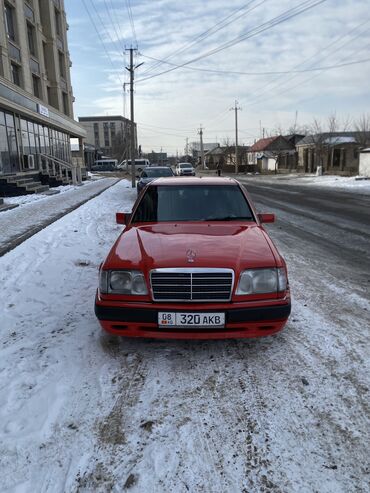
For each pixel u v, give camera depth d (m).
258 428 2.67
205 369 3.38
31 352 3.68
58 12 33.66
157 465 2.37
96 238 8.99
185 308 3.30
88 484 2.24
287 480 2.26
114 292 3.44
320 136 45.50
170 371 3.35
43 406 2.90
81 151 41.53
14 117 21.88
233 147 76.06
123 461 2.40
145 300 3.37
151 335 3.41
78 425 2.71
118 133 122.44
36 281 5.78
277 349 3.71
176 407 2.89
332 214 12.98
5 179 18.30
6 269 6.40
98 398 2.99
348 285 5.62
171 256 3.49
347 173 39.03
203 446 2.52
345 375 3.27
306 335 3.99
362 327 4.20
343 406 2.88
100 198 18.30
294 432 2.63
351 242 8.62
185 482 2.25
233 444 2.54
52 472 2.33
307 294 5.22
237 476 2.29
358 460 2.40
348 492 2.18
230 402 2.94
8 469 2.35
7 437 2.60
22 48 24.36
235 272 3.34
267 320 3.38
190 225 4.46
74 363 3.48
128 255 3.60
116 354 3.62
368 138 43.47
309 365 3.43
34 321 4.39
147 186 5.25
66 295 5.20
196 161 106.19
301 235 9.48
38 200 16.67
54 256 7.24
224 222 4.60
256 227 4.42
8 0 22.53
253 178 42.22
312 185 28.31
